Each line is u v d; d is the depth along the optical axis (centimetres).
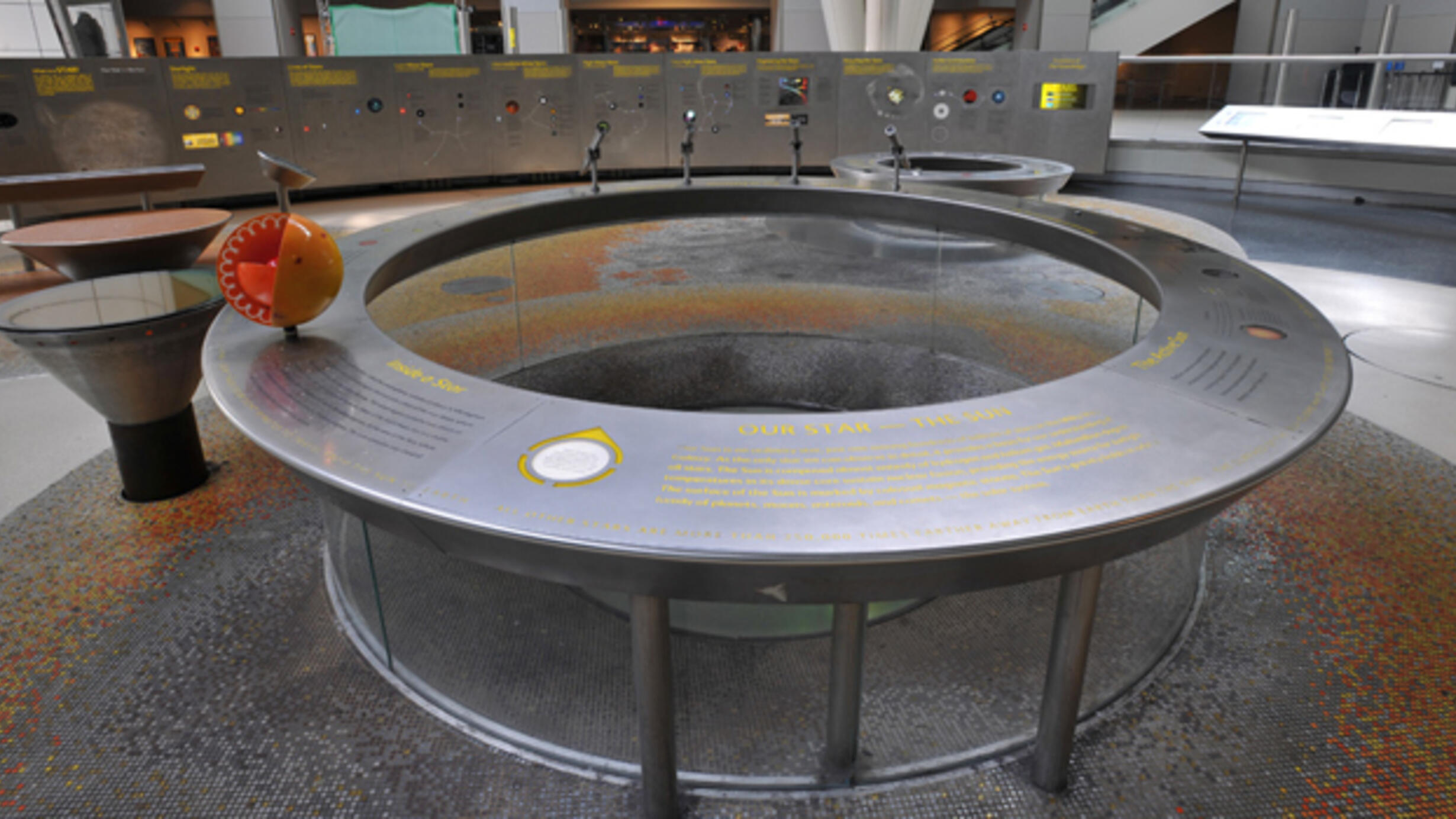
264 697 224
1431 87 935
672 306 545
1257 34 1426
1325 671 229
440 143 1120
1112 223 350
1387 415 401
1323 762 199
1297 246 758
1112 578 256
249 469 358
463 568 262
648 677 161
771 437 155
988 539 123
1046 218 358
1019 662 225
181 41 1892
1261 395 170
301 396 175
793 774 193
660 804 177
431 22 1235
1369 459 352
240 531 309
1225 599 262
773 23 1694
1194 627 248
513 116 1134
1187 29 1980
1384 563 280
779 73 1142
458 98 1107
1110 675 224
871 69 1134
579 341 510
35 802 192
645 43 2070
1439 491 326
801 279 579
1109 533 128
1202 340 198
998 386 433
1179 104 1100
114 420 316
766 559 121
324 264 202
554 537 126
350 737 210
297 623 255
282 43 1466
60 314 299
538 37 1514
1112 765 199
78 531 308
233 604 265
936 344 478
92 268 487
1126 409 163
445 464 147
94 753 206
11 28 1303
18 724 215
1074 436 153
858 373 493
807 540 123
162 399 317
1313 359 188
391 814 188
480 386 180
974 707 211
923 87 1133
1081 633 172
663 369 508
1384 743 204
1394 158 938
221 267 199
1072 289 416
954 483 138
